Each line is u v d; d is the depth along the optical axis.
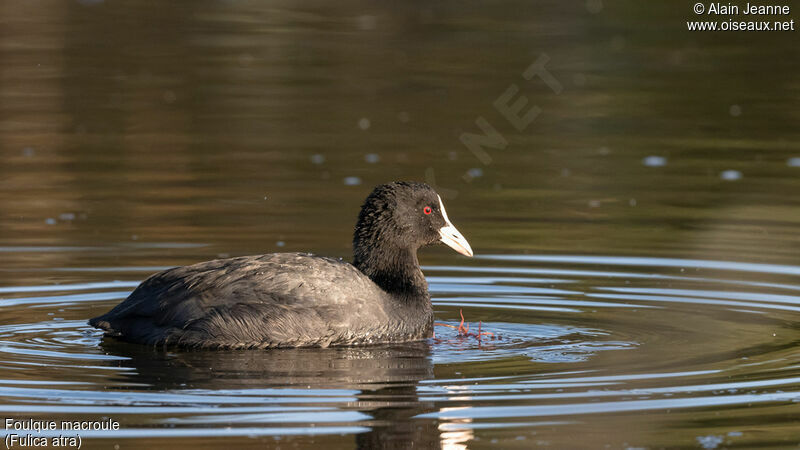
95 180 19.80
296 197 18.89
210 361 11.24
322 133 23.06
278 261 12.20
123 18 32.12
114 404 9.78
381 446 8.84
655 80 26.84
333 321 11.91
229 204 18.39
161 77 26.64
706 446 8.86
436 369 11.03
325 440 8.96
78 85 25.89
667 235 16.97
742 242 16.50
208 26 31.25
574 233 17.12
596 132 23.72
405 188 13.05
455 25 31.12
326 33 30.44
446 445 8.88
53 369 10.85
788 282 14.43
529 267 15.43
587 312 13.34
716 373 10.78
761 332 12.32
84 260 15.25
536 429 9.23
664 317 13.05
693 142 22.88
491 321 13.04
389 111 24.45
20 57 27.67
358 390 10.28
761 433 9.14
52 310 13.10
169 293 11.91
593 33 30.23
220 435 9.05
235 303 11.75
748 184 19.89
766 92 25.98
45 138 22.42
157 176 20.14
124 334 11.91
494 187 19.95
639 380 10.59
